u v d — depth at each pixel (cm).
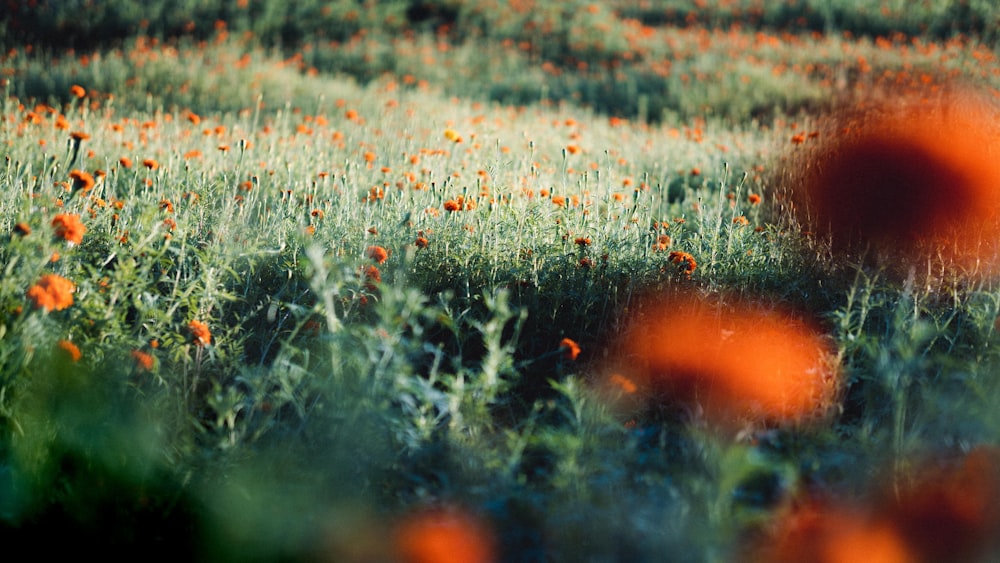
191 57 1305
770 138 876
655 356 305
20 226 249
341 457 220
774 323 339
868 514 219
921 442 243
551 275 359
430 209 408
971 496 222
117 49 1417
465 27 1895
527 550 206
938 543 211
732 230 396
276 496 209
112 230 362
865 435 248
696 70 1484
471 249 363
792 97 1252
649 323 334
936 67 1310
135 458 212
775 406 272
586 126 1023
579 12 1977
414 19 1956
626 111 1356
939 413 255
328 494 215
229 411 221
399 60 1595
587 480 221
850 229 432
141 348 269
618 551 202
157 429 219
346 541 202
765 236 441
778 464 227
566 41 1816
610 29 1864
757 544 207
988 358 286
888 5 1856
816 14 1898
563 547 206
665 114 1247
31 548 201
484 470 229
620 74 1508
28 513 204
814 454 245
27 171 399
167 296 300
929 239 409
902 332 292
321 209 436
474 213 403
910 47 1614
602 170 641
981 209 421
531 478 244
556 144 820
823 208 454
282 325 326
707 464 214
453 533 206
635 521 203
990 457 230
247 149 571
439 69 1573
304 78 1279
